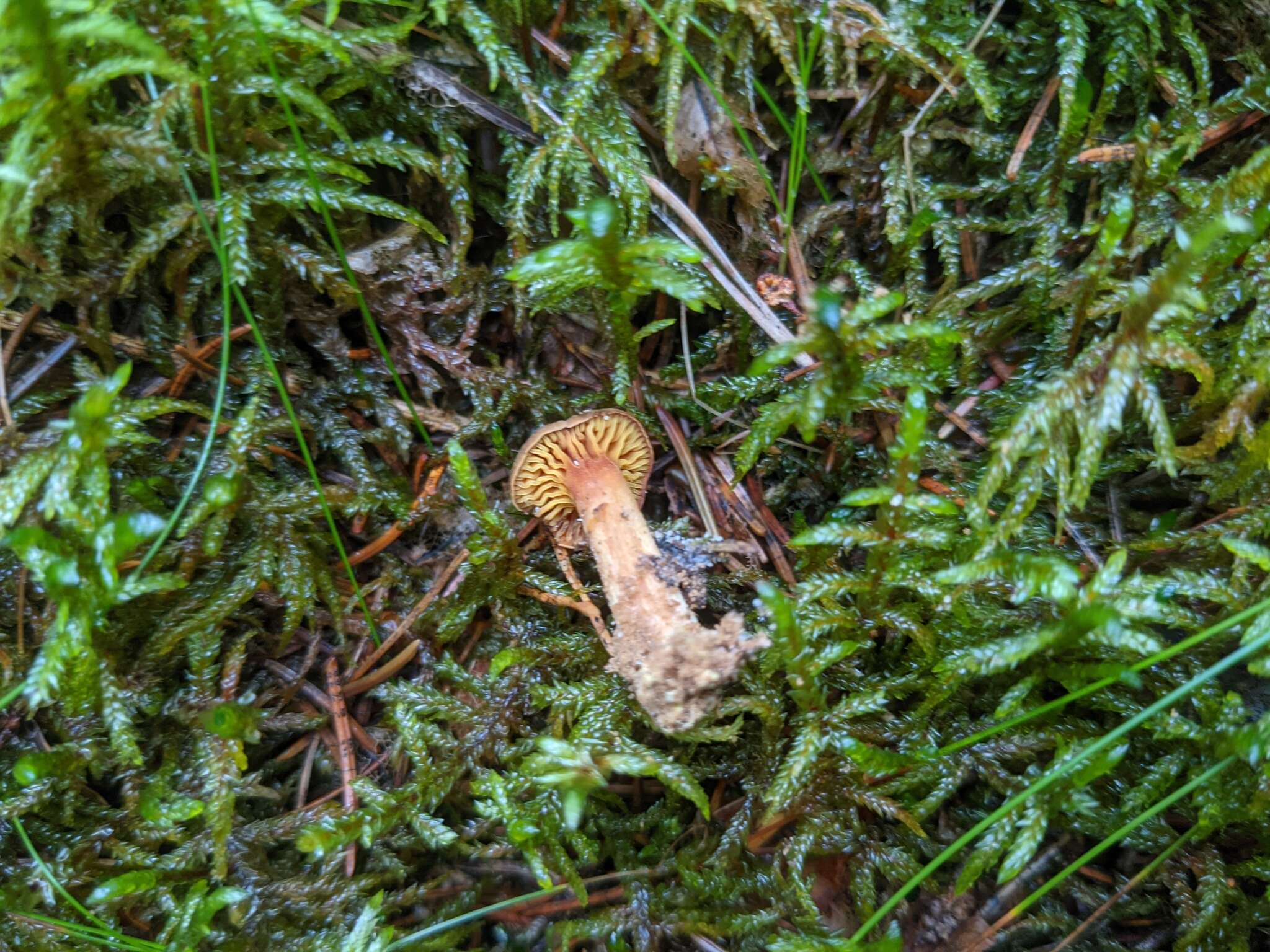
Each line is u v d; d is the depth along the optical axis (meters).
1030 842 0.18
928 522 0.21
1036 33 0.21
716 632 0.18
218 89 0.19
